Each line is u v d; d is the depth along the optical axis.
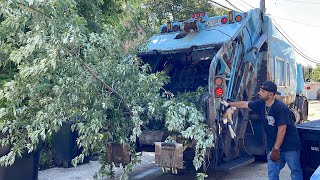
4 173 4.65
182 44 6.16
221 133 5.25
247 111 6.24
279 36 7.80
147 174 6.46
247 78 6.27
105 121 4.60
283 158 4.75
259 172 6.50
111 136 4.70
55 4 3.98
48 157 7.07
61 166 7.05
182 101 5.01
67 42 3.93
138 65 4.94
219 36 5.98
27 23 4.26
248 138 6.73
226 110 5.05
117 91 4.59
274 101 4.54
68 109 4.39
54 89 4.26
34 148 4.59
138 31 5.02
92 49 4.38
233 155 5.83
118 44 4.60
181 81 6.68
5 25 4.36
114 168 6.71
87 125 4.41
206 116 4.87
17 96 4.31
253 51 6.25
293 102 9.07
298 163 4.62
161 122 5.12
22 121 4.44
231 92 5.68
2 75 5.82
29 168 4.93
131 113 4.65
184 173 6.31
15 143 4.49
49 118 4.21
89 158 7.49
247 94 6.34
